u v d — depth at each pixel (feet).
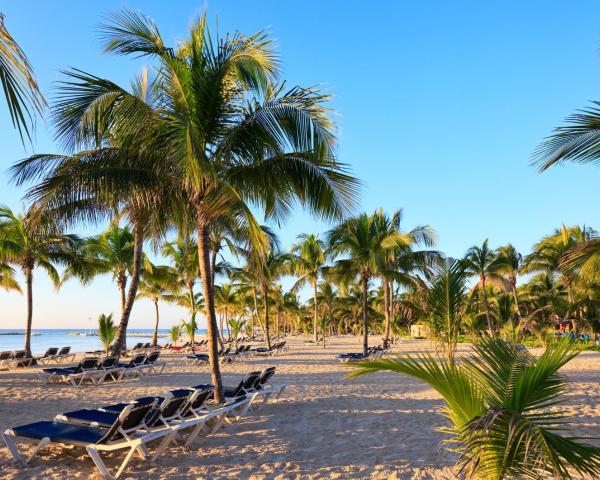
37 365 58.75
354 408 28.78
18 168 30.27
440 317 21.43
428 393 34.35
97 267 71.41
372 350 70.74
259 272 36.94
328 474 16.67
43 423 18.99
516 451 10.43
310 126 26.40
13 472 16.49
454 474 16.47
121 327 47.96
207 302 27.63
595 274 36.06
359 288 174.81
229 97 27.55
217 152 27.91
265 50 26.16
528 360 12.15
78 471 16.72
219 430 23.22
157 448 19.58
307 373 49.49
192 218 31.12
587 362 58.75
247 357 73.41
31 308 62.75
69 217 29.91
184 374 49.62
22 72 10.38
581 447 9.79
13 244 59.26
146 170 27.02
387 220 74.13
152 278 86.22
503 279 110.32
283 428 23.66
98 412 20.89
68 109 24.90
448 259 22.02
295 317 198.80
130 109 25.27
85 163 26.27
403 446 20.11
